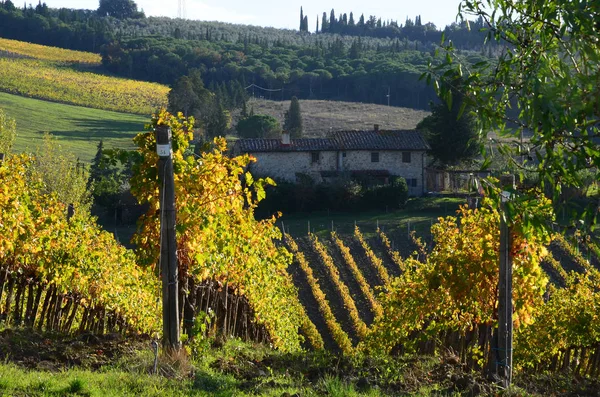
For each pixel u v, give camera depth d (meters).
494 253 15.21
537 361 19.11
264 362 12.26
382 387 10.62
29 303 14.36
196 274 13.27
